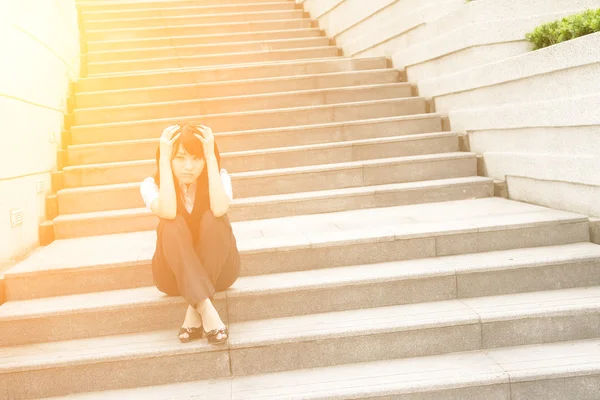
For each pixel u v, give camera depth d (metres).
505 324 3.20
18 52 4.54
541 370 2.87
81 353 3.08
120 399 2.91
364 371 3.04
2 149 4.01
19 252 4.21
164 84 6.91
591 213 4.02
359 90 6.54
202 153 3.14
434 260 3.76
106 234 4.64
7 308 3.38
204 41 8.54
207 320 3.03
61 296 3.60
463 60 5.62
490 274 3.54
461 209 4.55
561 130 4.27
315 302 3.46
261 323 3.34
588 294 3.42
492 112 5.11
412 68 6.76
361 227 4.16
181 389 2.97
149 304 3.34
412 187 4.94
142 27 8.86
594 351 3.06
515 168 4.82
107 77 6.72
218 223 3.11
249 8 9.76
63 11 6.47
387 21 7.45
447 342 3.19
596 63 3.86
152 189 3.23
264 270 3.74
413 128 5.91
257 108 6.37
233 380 3.05
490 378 2.85
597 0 5.36
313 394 2.81
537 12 5.34
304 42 8.74
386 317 3.29
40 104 5.11
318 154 5.45
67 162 5.59
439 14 6.23
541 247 3.87
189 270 3.02
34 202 4.64
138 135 5.85
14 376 2.99
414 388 2.83
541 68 4.40
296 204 4.82
